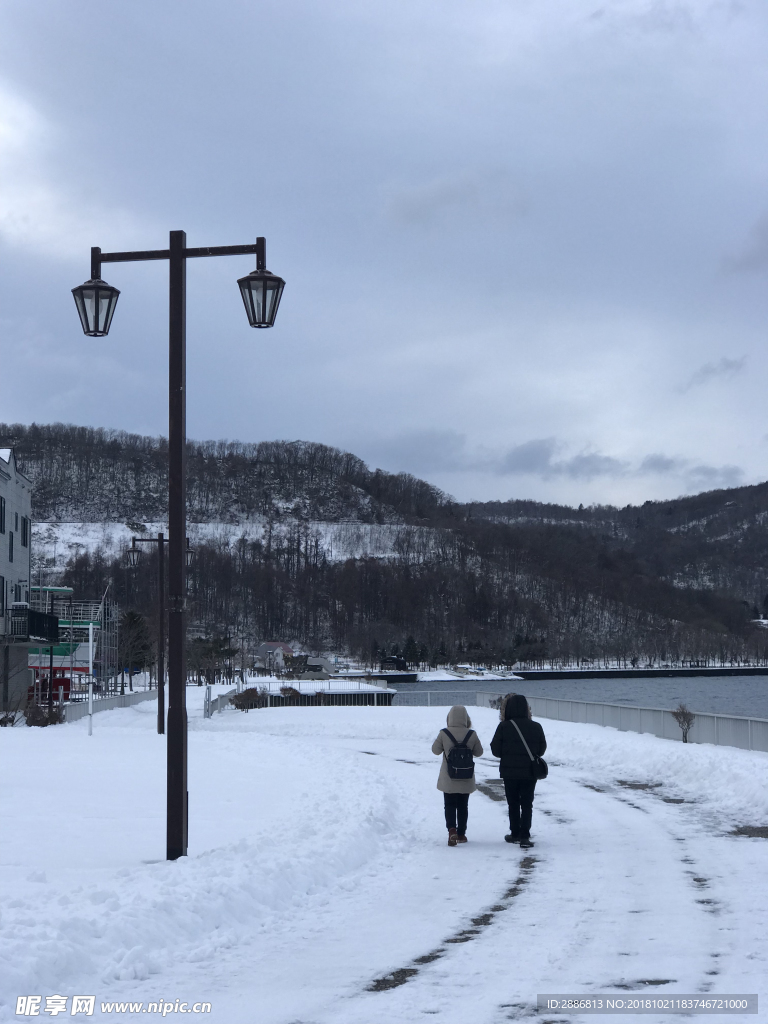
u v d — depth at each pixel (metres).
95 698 45.28
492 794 16.84
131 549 33.75
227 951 6.99
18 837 11.28
